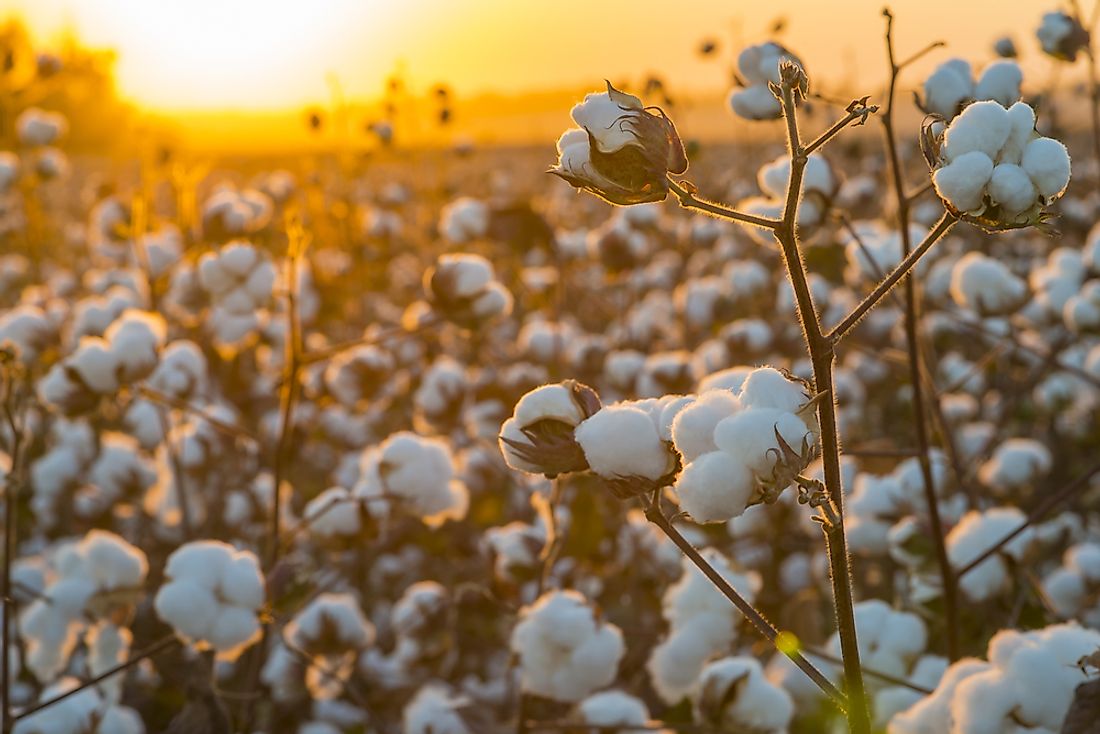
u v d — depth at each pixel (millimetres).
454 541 4441
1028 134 1400
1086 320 4418
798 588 4043
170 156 6672
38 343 4215
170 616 2328
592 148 1407
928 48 2520
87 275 8531
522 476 4211
